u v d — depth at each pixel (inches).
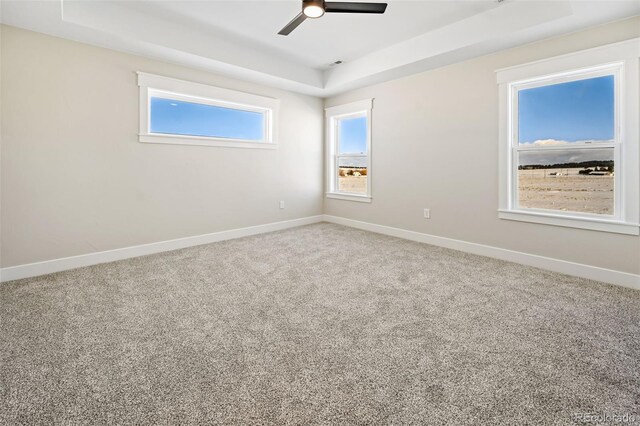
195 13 117.0
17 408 50.3
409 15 117.3
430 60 137.5
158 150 141.2
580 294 95.7
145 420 48.1
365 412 49.8
